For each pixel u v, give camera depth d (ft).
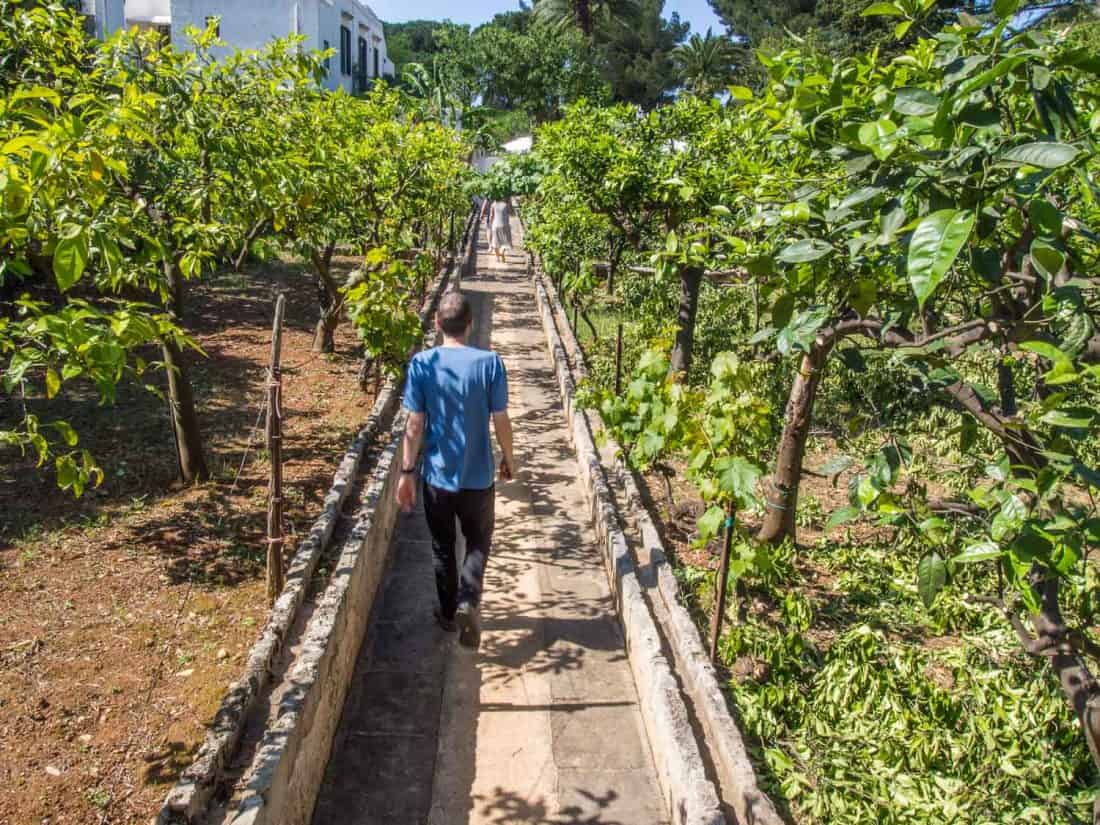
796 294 10.25
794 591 17.66
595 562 20.57
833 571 20.24
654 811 12.66
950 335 9.32
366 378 32.04
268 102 22.45
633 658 15.99
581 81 146.92
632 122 32.45
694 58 156.87
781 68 11.39
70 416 27.17
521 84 145.59
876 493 9.91
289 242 35.04
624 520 21.68
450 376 15.20
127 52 19.69
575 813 12.55
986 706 14.64
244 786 10.48
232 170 20.54
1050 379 7.14
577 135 32.27
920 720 14.32
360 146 35.60
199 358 35.42
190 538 19.38
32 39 18.39
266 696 13.37
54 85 18.34
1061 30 9.72
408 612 17.97
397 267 28.60
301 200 23.04
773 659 15.62
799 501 24.13
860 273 10.30
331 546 18.71
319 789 12.74
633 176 30.45
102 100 14.23
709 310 43.83
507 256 82.02
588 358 39.88
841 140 9.48
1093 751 10.00
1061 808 12.65
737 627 16.24
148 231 17.39
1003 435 9.21
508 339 46.62
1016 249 9.57
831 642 17.20
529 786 13.08
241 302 47.93
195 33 21.50
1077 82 9.53
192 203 19.49
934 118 7.52
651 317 41.68
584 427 27.91
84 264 10.78
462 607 14.67
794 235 10.66
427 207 43.86
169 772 12.02
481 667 16.08
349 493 21.61
